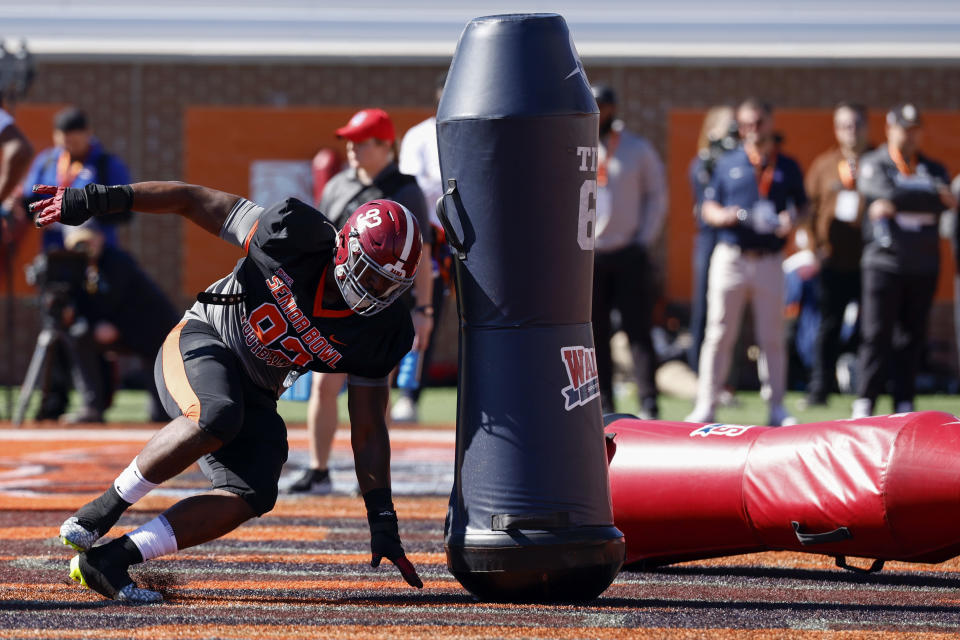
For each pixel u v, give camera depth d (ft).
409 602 43.06
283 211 41.45
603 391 100.32
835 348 127.95
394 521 44.42
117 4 158.30
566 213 42.78
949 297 157.69
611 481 49.70
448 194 43.50
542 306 42.83
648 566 50.93
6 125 96.22
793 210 103.76
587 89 43.52
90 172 112.27
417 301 69.72
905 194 106.52
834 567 51.78
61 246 115.14
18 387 152.97
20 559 50.08
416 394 113.50
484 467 43.06
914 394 110.63
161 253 158.20
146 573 47.34
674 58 158.92
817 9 160.15
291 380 43.14
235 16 158.40
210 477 43.73
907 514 44.50
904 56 158.51
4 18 156.97
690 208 159.33
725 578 49.26
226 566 49.83
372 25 158.92
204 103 159.12
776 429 48.88
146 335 112.27
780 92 159.84
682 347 145.38
